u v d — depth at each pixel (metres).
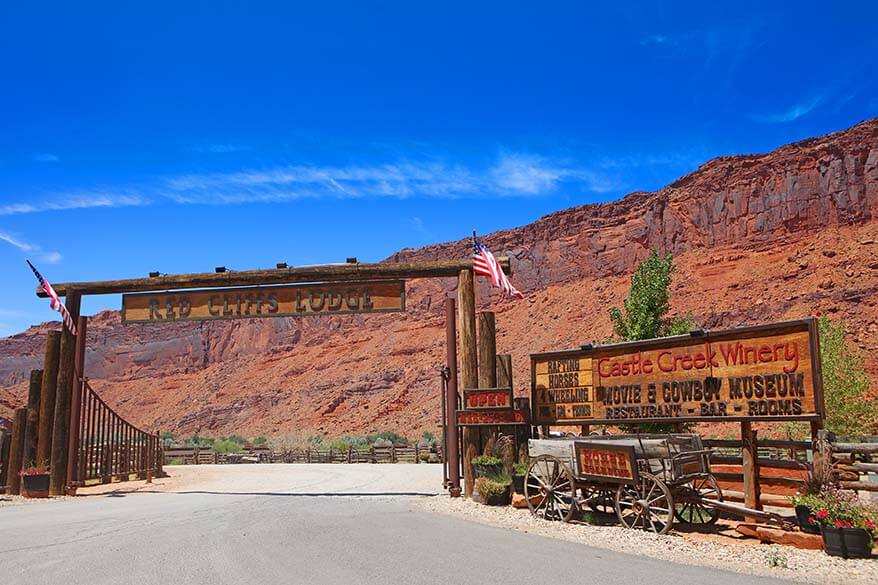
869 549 7.98
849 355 22.59
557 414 13.57
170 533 10.09
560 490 11.52
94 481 23.27
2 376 149.88
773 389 10.17
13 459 18.39
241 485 21.92
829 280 60.50
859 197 69.00
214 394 108.56
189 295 18.19
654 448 10.18
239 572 7.18
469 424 14.70
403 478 23.73
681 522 10.51
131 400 122.56
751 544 8.95
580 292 86.19
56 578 6.93
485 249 16.52
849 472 9.43
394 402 80.88
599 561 7.89
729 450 18.72
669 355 11.66
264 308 17.72
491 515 12.16
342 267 17.30
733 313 64.50
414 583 6.68
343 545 8.91
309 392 93.88
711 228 80.25
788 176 75.06
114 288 18.56
